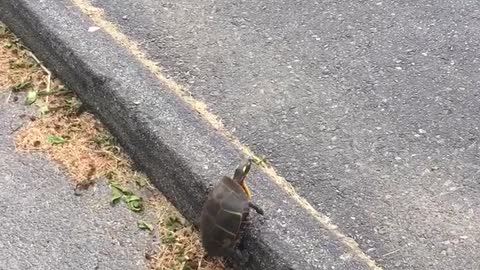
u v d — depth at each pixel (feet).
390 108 9.09
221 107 8.99
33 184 8.45
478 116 9.07
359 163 8.59
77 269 7.90
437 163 8.63
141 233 8.14
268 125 8.86
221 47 9.59
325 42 9.73
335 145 8.72
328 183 8.42
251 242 7.70
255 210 7.80
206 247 7.70
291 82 9.27
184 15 9.93
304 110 9.01
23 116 8.94
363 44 9.73
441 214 8.24
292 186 8.39
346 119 8.96
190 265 7.93
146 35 9.65
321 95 9.16
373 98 9.18
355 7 10.18
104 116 8.82
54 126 8.86
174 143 8.23
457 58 9.66
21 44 9.54
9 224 8.16
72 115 8.95
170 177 8.26
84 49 8.91
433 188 8.43
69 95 9.12
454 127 8.95
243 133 8.78
